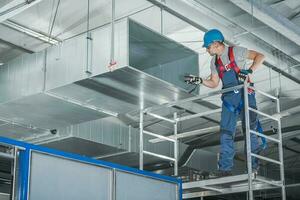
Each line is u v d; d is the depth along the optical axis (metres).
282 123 10.65
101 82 6.99
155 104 7.69
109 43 6.79
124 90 7.21
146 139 10.64
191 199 13.27
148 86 7.09
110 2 7.40
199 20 7.40
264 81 9.19
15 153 5.54
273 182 6.86
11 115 8.21
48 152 5.77
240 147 11.88
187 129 11.14
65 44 7.24
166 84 7.01
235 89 6.65
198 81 6.86
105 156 10.55
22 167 5.55
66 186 5.85
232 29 7.57
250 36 7.69
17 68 7.68
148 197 6.72
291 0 7.02
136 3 7.47
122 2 7.44
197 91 7.46
